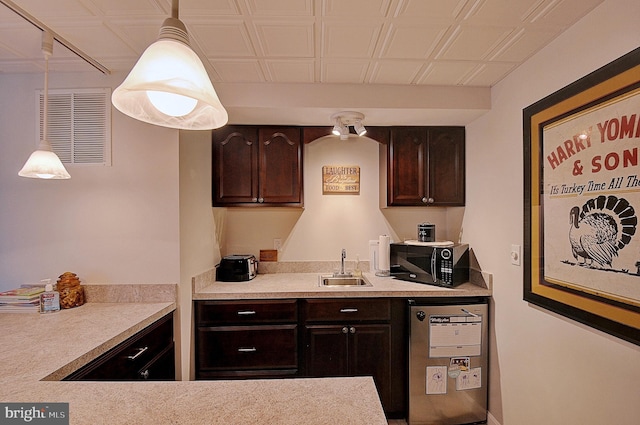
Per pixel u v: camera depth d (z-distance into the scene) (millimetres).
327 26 1489
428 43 1631
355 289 2217
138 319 1612
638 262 1136
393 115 2291
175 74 866
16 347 1271
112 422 770
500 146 2057
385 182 2631
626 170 1181
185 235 2041
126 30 1530
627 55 1178
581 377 1403
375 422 762
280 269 2807
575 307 1406
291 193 2516
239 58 1783
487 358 2176
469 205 2488
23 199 1940
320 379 983
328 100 2127
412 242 2553
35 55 1744
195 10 1369
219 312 2160
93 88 1956
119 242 1948
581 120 1381
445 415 2148
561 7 1339
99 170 1952
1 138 1938
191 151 2129
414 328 2133
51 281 1889
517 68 1885
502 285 2029
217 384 955
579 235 1388
